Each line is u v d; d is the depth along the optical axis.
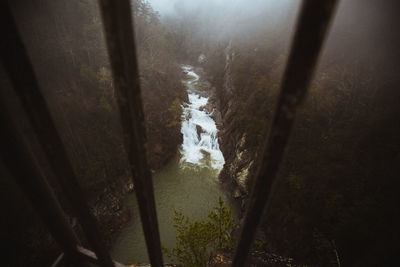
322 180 12.24
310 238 11.02
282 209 13.05
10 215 11.98
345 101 15.45
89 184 16.30
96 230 2.21
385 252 2.76
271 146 1.22
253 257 3.96
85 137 18.89
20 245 11.98
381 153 11.34
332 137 13.90
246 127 21.25
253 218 1.58
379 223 8.63
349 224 9.57
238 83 30.09
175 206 17.58
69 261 2.76
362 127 13.32
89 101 21.47
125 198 18.42
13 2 18.81
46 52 20.36
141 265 4.50
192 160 24.36
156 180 20.95
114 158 19.55
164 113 28.00
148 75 31.11
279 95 1.09
